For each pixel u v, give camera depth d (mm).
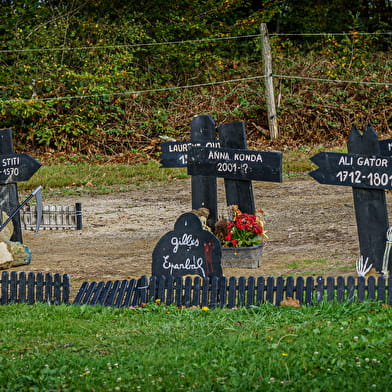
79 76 26219
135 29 27875
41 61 26344
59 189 20531
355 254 11094
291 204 16781
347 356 5895
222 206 17016
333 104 27828
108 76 26734
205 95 28656
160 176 21625
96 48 27594
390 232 9188
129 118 27703
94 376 5711
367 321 6961
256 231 10836
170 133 27000
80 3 29203
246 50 31500
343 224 13953
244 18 30875
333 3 32031
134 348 6574
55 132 26734
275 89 28656
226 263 10664
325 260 10820
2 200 13188
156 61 29734
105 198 19078
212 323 7445
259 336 6746
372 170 9188
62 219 15547
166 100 28797
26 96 26609
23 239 14633
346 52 29703
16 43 26422
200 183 12094
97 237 14414
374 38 31141
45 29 26875
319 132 26984
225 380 5438
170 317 7875
